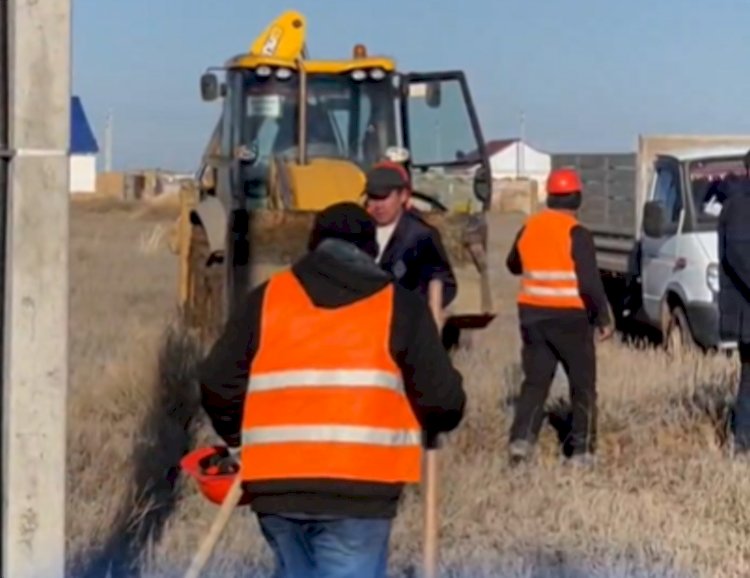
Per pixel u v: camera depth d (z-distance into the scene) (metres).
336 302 6.50
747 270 11.84
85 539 9.30
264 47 19.53
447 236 17.06
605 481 11.48
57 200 6.79
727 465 11.73
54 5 6.70
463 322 17.14
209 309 18.61
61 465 6.91
